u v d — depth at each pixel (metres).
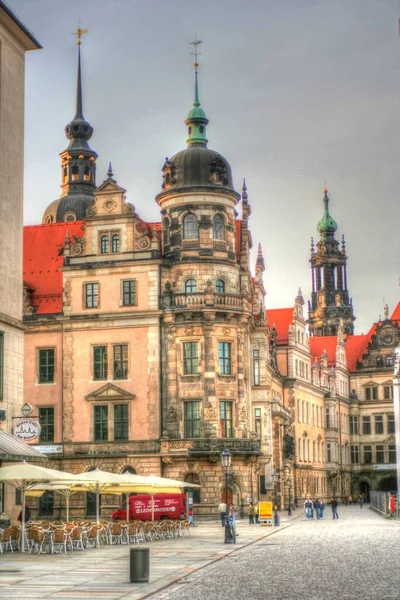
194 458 83.69
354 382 168.00
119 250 88.38
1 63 53.28
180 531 65.62
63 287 89.31
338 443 154.12
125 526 53.84
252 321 95.50
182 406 85.44
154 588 30.33
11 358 53.44
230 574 34.75
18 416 53.69
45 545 49.06
